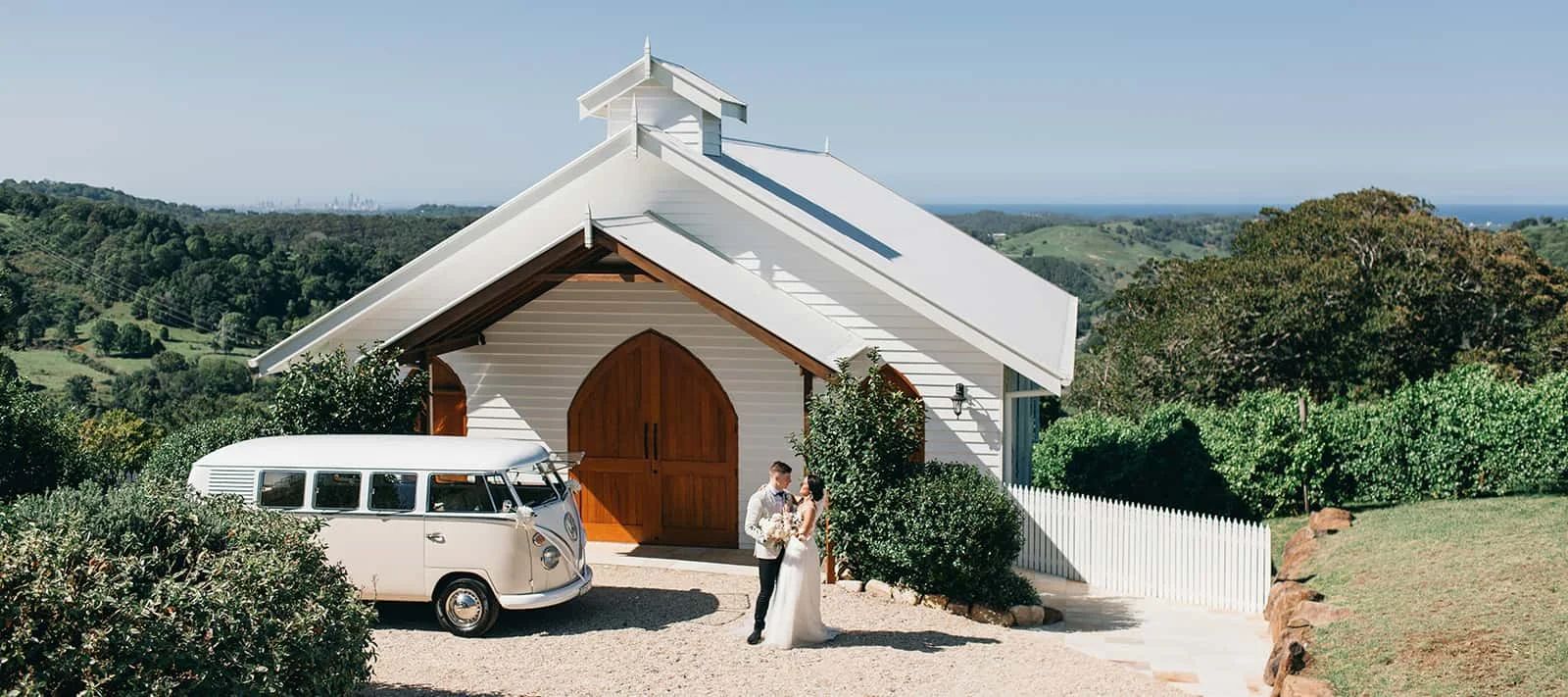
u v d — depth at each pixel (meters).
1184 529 17.78
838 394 16.30
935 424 18.77
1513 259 42.97
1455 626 12.60
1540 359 42.00
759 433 18.83
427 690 11.04
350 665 8.98
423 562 13.38
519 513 13.25
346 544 13.45
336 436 14.74
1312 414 23.20
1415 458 22.05
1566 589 13.27
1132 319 47.34
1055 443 27.62
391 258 67.19
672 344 19.00
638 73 21.92
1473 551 15.62
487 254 19.55
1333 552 17.45
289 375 16.67
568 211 20.06
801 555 13.25
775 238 19.38
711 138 22.73
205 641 7.80
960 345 18.61
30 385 24.11
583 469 19.39
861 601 15.70
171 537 9.34
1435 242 43.16
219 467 13.64
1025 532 19.55
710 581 16.53
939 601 15.70
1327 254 44.78
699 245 18.88
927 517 15.60
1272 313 40.91
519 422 19.56
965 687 11.92
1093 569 18.89
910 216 28.14
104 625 7.44
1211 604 17.47
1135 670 13.65
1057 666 13.02
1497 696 10.84
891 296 18.55
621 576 16.83
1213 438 24.08
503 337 19.52
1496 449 21.30
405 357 17.20
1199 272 45.41
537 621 14.27
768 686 11.72
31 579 7.59
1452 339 42.91
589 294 19.19
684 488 19.09
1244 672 13.64
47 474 22.55
